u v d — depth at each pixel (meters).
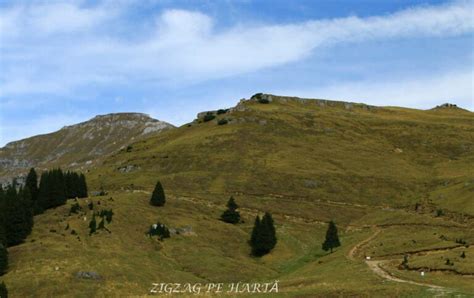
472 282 67.38
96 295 80.88
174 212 131.38
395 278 71.94
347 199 160.62
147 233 115.62
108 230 111.94
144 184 169.25
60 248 98.50
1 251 90.25
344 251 108.19
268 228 117.56
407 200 159.88
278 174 174.75
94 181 185.00
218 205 147.62
